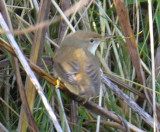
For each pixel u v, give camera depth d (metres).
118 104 8.98
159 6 7.72
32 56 6.62
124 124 6.66
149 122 7.04
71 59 6.67
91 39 7.77
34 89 6.59
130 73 8.80
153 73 6.59
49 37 8.19
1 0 6.49
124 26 7.10
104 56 8.77
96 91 6.03
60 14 7.82
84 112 7.62
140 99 9.05
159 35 8.39
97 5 8.48
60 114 7.61
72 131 7.88
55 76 6.89
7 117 7.93
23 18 8.52
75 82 6.09
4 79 8.20
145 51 8.96
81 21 8.71
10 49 6.07
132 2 8.74
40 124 7.77
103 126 8.38
